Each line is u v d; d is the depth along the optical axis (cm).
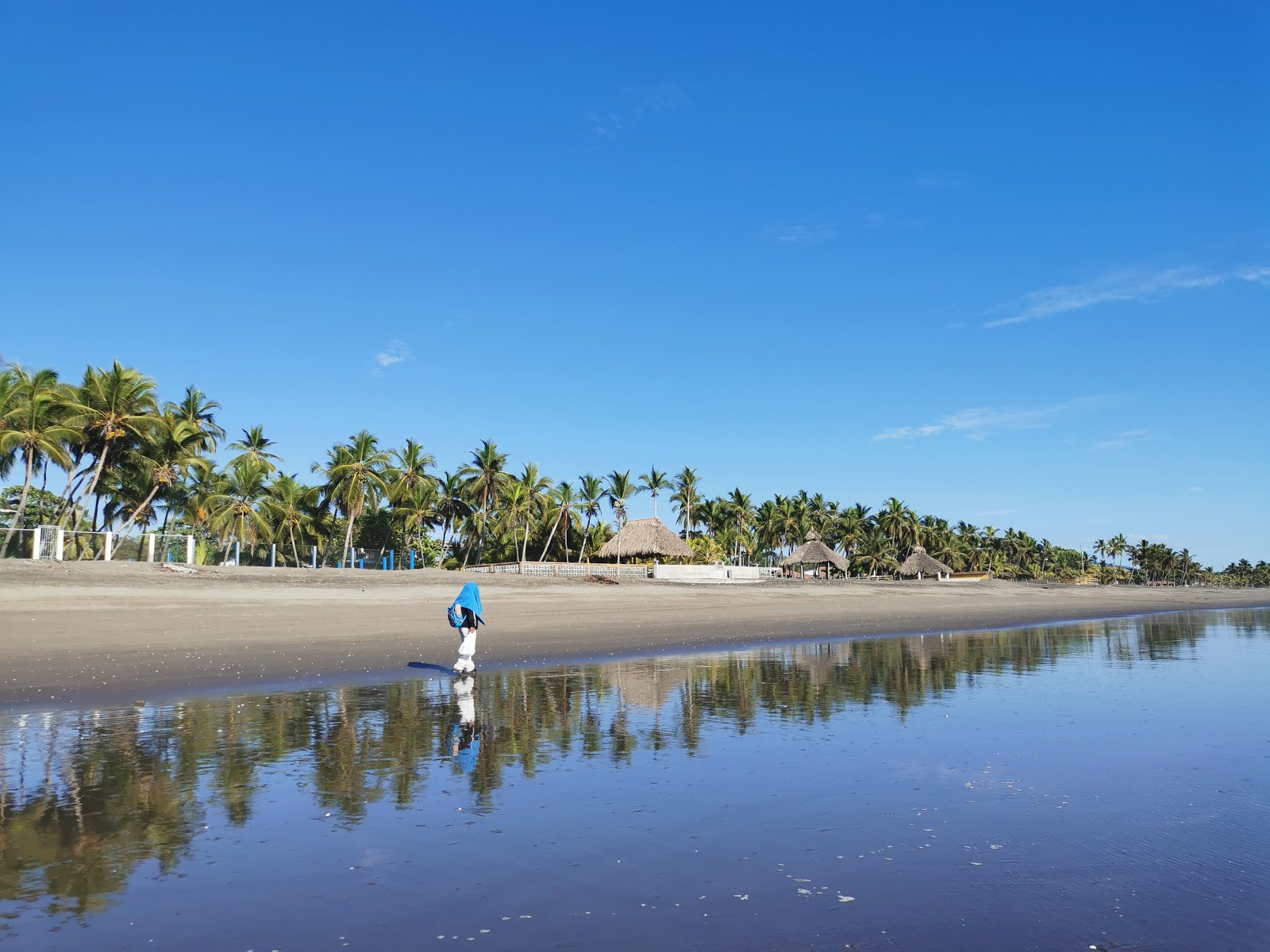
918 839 589
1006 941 426
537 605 3052
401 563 7350
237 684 1334
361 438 6456
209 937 421
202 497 5878
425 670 1562
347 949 408
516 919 446
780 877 515
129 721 1009
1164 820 636
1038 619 3741
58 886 491
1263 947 422
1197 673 1597
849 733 967
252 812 642
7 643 1625
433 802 673
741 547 10419
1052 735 957
